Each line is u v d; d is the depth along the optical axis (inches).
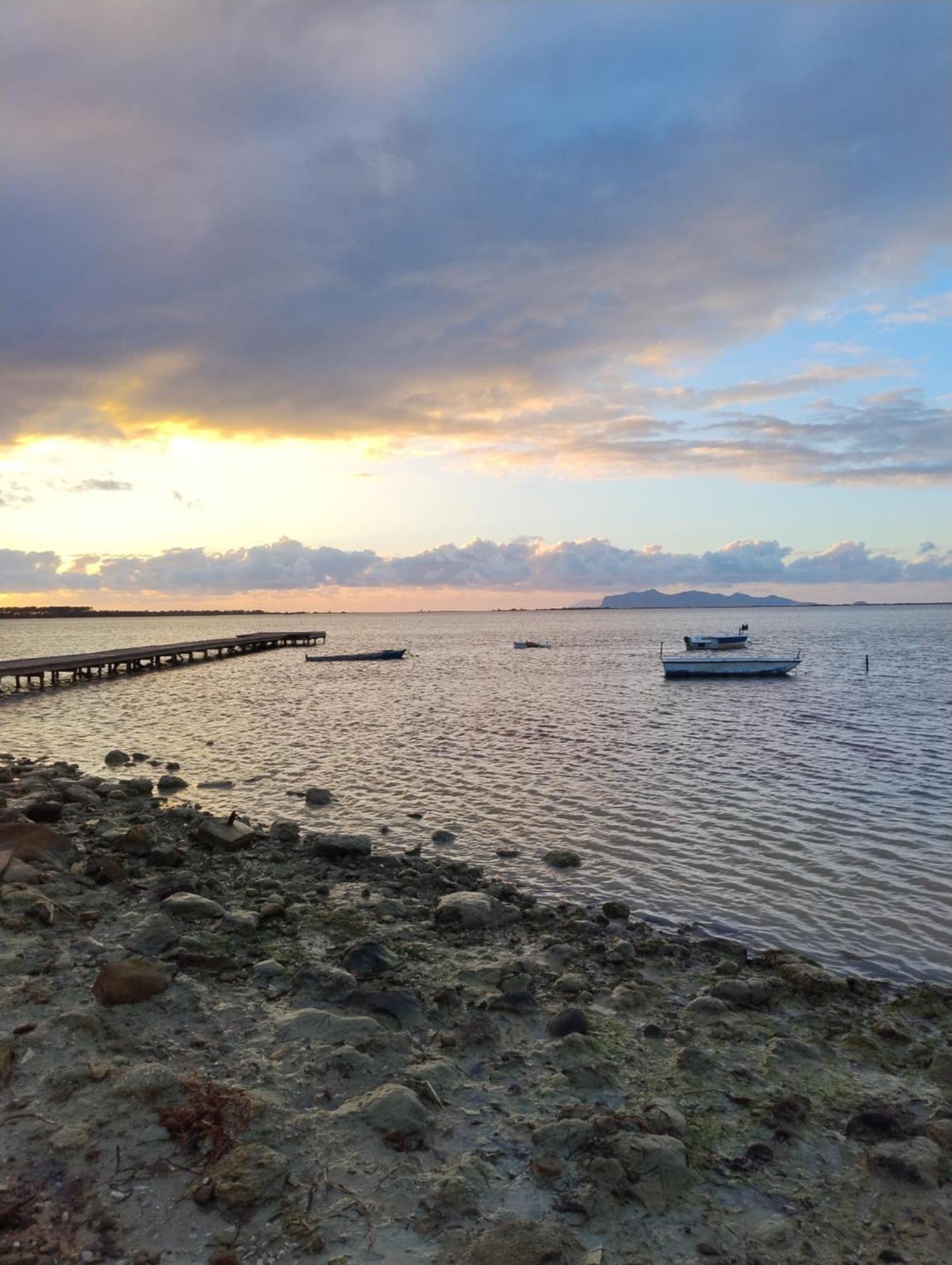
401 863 489.1
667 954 357.1
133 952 305.3
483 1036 258.2
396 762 872.9
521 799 694.5
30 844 423.5
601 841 567.2
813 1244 171.0
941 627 5570.9
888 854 529.3
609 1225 173.2
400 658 2933.1
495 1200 178.9
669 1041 268.5
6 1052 218.2
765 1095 234.8
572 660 2817.4
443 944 353.4
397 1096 208.8
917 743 968.3
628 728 1122.0
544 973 326.3
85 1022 241.1
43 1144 184.5
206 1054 234.2
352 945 328.2
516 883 479.8
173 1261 153.3
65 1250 154.0
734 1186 190.2
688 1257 165.3
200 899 366.3
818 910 433.4
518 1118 214.4
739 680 1897.1
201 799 707.4
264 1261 154.6
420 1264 156.2
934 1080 247.6
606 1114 213.0
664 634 5305.1
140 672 2354.8
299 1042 241.9
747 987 309.7
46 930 324.5
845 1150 207.6
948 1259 167.9
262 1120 198.4
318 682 1969.7
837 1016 296.4
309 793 701.3
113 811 602.5
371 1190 177.0
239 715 1334.9
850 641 3737.7
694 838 569.6
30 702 1584.6
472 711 1338.6
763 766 829.2
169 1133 189.6
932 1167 196.1
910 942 391.5
